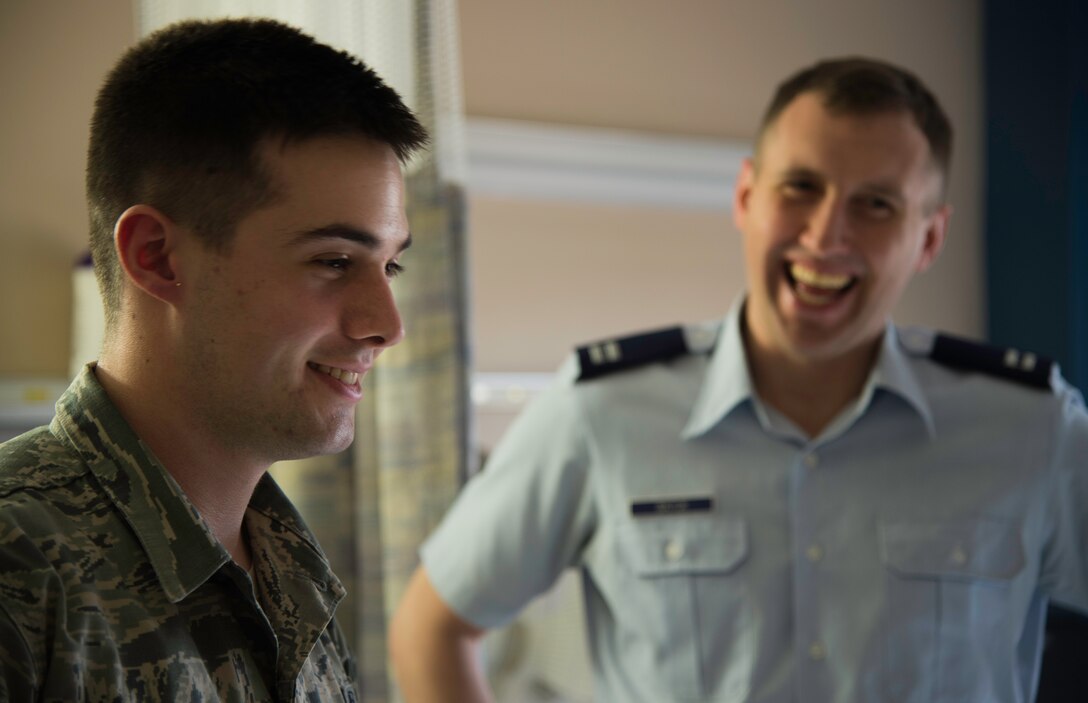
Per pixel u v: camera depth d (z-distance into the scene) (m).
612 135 2.83
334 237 0.83
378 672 2.03
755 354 1.69
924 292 3.25
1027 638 1.68
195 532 0.81
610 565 1.67
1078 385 3.07
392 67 2.13
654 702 1.62
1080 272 3.10
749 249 1.63
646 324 2.91
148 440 0.83
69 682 0.70
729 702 1.59
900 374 1.64
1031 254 3.18
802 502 1.63
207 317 0.82
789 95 1.61
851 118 1.53
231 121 0.81
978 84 3.33
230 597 0.84
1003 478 1.64
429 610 1.70
